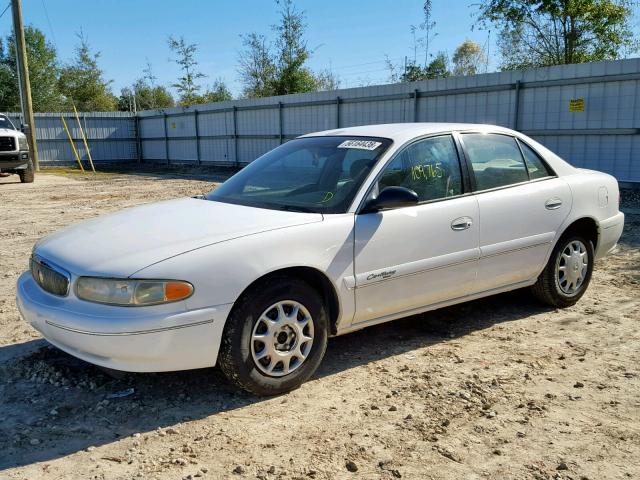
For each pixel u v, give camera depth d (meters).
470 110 16.48
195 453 2.99
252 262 3.41
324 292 3.83
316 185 4.19
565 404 3.48
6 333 4.77
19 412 3.44
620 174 13.41
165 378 3.88
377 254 3.89
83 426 3.28
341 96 20.86
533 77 14.73
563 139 14.38
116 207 13.43
